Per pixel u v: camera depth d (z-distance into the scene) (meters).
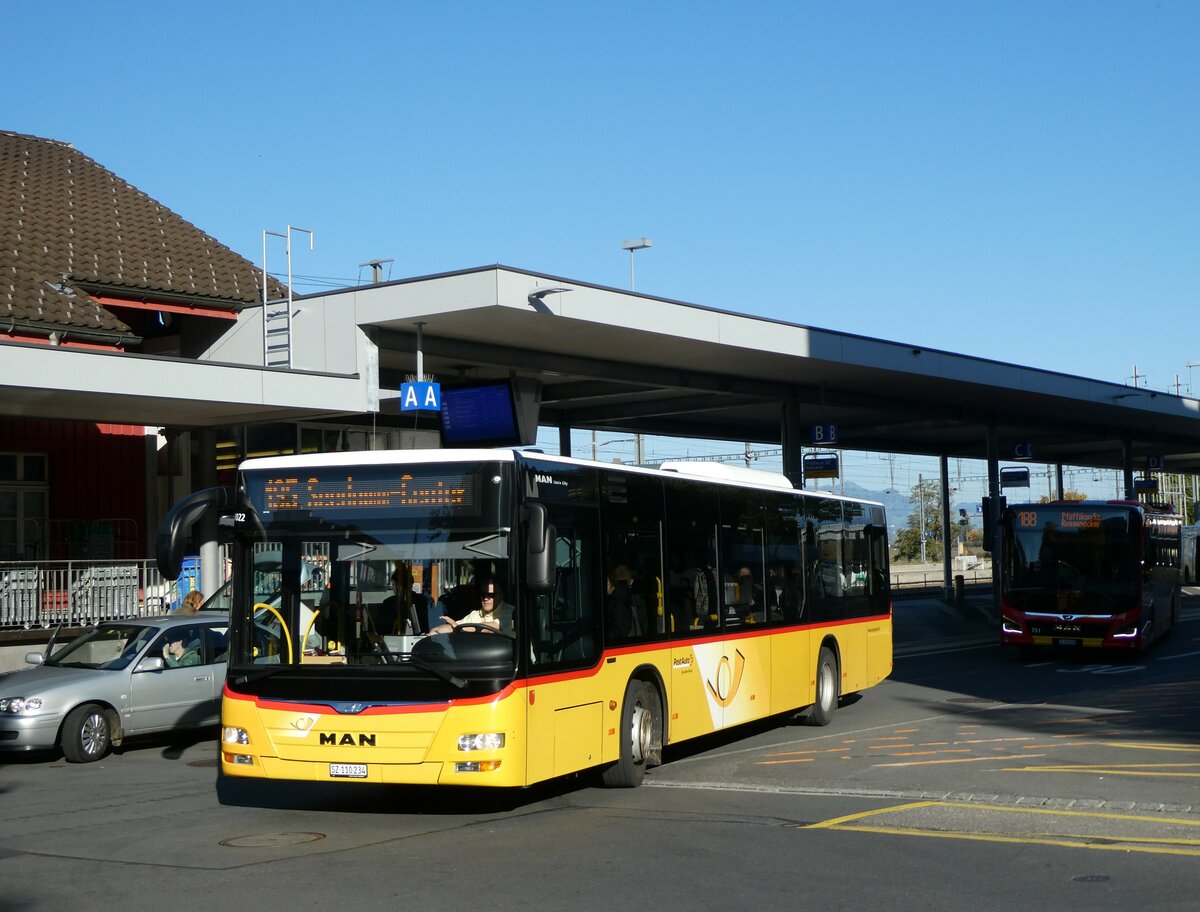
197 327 28.53
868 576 18.88
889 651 19.53
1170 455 64.00
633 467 12.36
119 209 29.92
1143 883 7.93
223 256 29.53
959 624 38.22
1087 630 26.73
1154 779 11.48
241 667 10.57
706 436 44.72
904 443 52.53
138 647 16.19
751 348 27.97
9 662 21.09
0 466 24.89
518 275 23.12
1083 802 10.52
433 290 23.36
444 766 9.97
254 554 10.74
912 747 14.22
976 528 126.62
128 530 26.30
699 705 13.27
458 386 27.70
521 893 8.02
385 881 8.45
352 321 24.27
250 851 9.60
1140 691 19.95
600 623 11.44
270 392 21.83
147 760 15.43
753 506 15.05
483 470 10.38
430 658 10.11
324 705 10.25
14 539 24.92
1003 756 13.20
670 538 12.95
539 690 10.36
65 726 15.18
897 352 31.81
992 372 35.06
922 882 8.11
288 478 10.74
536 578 9.98
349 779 10.13
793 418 35.28
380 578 10.40
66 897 8.23
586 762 11.09
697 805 11.12
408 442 32.84
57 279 25.59
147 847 9.87
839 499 17.91
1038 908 7.41
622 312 25.05
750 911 7.49
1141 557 26.81
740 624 14.40
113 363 19.75
